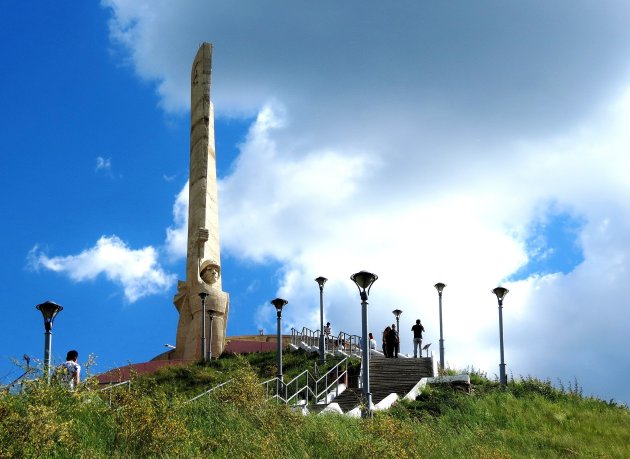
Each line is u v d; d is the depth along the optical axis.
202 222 58.12
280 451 20.47
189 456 19.14
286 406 23.84
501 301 37.00
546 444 25.78
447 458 22.39
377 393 33.44
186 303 57.00
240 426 22.08
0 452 16.91
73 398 20.38
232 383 24.91
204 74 61.84
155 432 19.34
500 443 25.08
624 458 24.55
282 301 35.75
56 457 18.00
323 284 43.44
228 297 56.72
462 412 29.77
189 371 41.06
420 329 44.38
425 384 34.47
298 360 43.47
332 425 23.27
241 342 57.44
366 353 26.67
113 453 18.72
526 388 33.84
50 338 24.48
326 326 50.22
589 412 30.58
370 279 27.08
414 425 25.19
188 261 57.69
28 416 17.64
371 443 21.02
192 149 61.03
